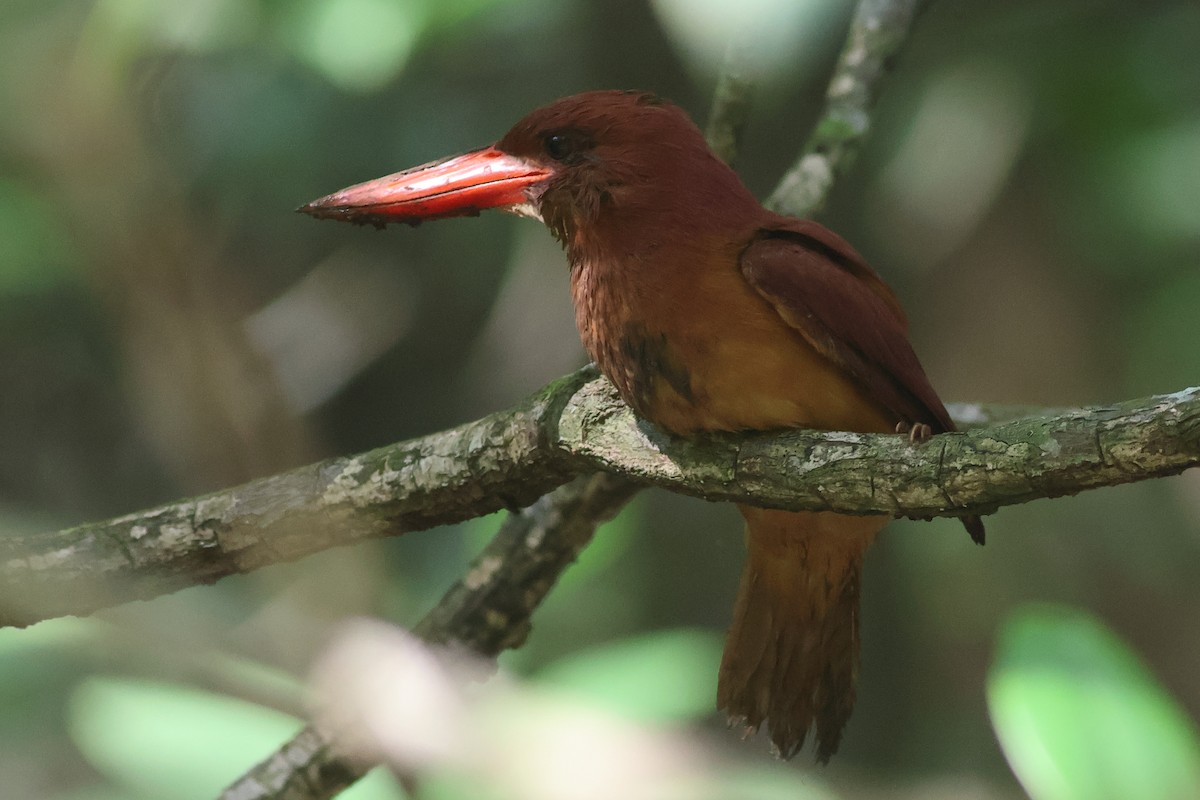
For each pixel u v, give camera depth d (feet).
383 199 18.90
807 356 17.16
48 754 23.56
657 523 41.86
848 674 19.43
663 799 14.10
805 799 14.87
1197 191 35.40
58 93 27.40
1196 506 39.96
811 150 25.03
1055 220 37.81
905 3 26.13
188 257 26.66
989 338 39.14
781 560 19.02
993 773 38.27
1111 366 39.14
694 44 26.37
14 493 42.91
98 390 42.47
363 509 17.80
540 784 14.28
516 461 17.34
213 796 18.11
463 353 44.70
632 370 17.10
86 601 17.53
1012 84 35.27
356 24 32.14
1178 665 38.99
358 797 19.56
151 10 29.37
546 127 18.62
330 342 43.32
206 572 17.95
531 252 41.37
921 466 14.05
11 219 33.35
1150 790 14.20
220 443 25.89
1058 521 39.75
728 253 17.33
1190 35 34.63
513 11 36.42
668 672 20.47
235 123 37.68
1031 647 15.23
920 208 37.47
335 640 16.01
